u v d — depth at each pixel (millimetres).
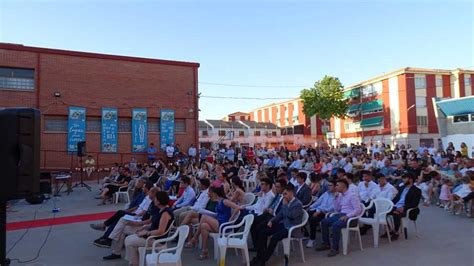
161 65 25578
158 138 25125
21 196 5016
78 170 22344
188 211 8508
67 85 22734
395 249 7477
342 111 50250
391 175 13703
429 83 45094
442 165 14945
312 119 60312
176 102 25875
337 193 7988
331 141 47719
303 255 6883
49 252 7797
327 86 50156
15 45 21594
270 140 46375
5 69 21375
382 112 47688
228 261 7023
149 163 22859
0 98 21141
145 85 24969
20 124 5062
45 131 22016
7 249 8062
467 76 45531
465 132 27859
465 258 6750
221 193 7863
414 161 14344
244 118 80062
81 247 8180
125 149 24047
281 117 69125
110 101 23828
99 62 23734
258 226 7109
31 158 5156
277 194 7969
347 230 7281
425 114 44500
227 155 25672
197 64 26750
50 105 22203
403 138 44062
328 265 6605
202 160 24344
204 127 60156
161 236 6359
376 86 48938
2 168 4973
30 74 22000
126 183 15391
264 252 6652
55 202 15164
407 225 9156
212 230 7324
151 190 7453
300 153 22594
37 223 10969
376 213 7891
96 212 12844
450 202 11789
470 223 9820
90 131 23219
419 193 8508
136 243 6418
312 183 10492
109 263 6992
